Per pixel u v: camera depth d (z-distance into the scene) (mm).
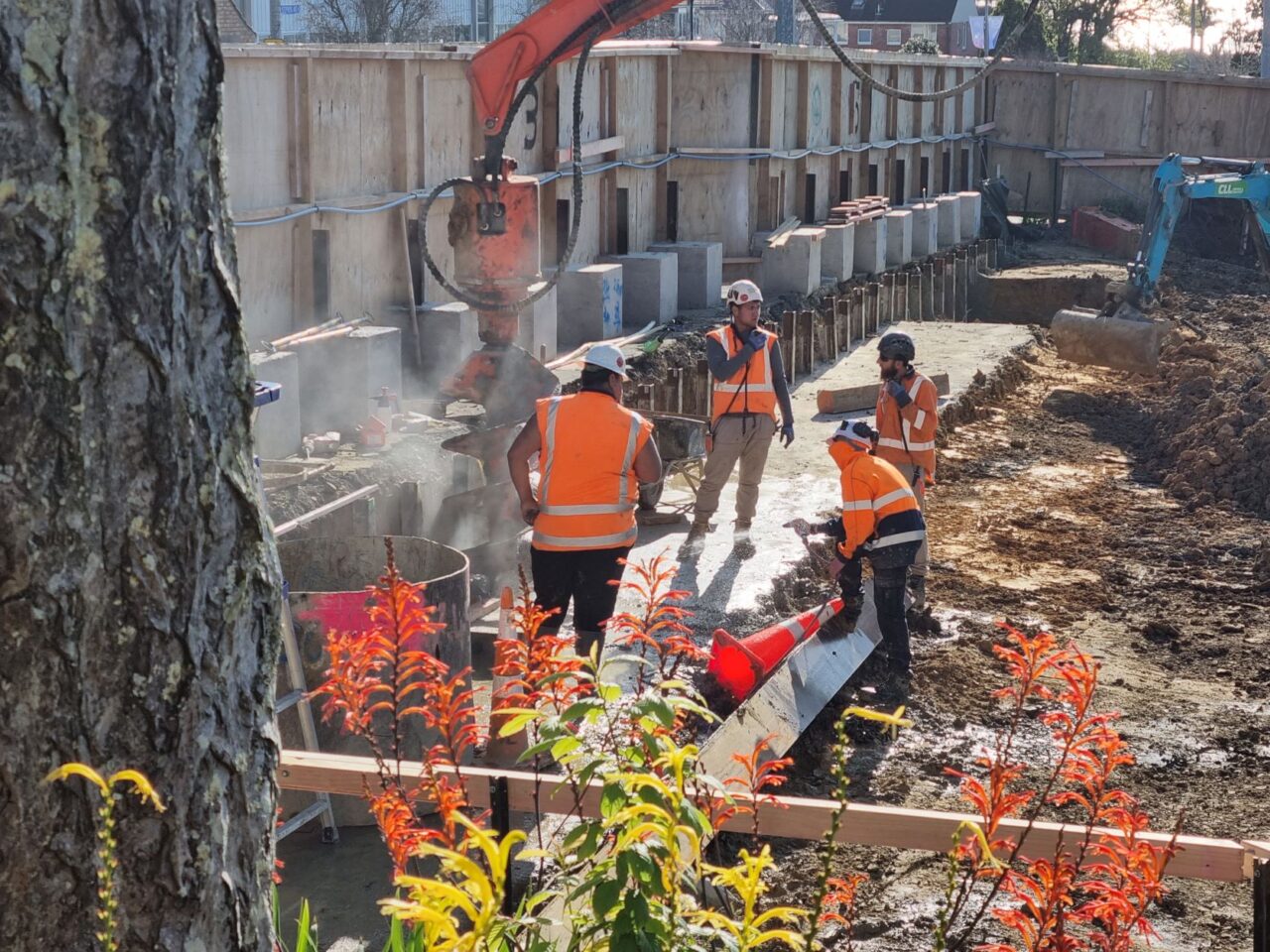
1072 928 5602
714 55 20891
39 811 2086
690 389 15414
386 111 13992
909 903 6371
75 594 2068
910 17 58969
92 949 2137
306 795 6047
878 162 27438
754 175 21797
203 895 2221
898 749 8125
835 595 9734
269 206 12531
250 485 2273
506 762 6180
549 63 10547
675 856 2244
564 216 17531
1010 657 2789
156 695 2139
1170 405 17188
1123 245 32062
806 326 18125
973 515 13430
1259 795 7945
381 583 3016
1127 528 13227
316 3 31859
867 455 8438
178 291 2133
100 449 2070
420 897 2135
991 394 18375
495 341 10852
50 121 1993
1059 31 55312
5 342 1998
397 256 14234
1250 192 19906
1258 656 10062
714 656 7285
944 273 26281
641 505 10820
